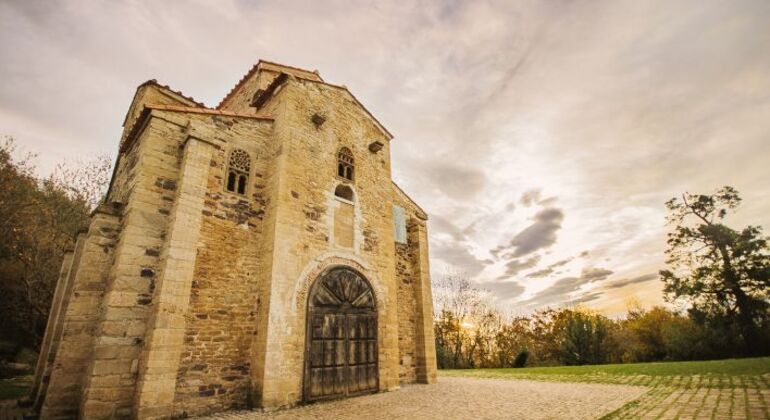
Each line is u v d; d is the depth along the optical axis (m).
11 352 16.88
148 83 12.58
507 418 6.63
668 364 14.53
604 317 28.03
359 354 10.00
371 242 11.70
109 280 7.60
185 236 7.93
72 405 6.84
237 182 9.54
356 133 12.67
